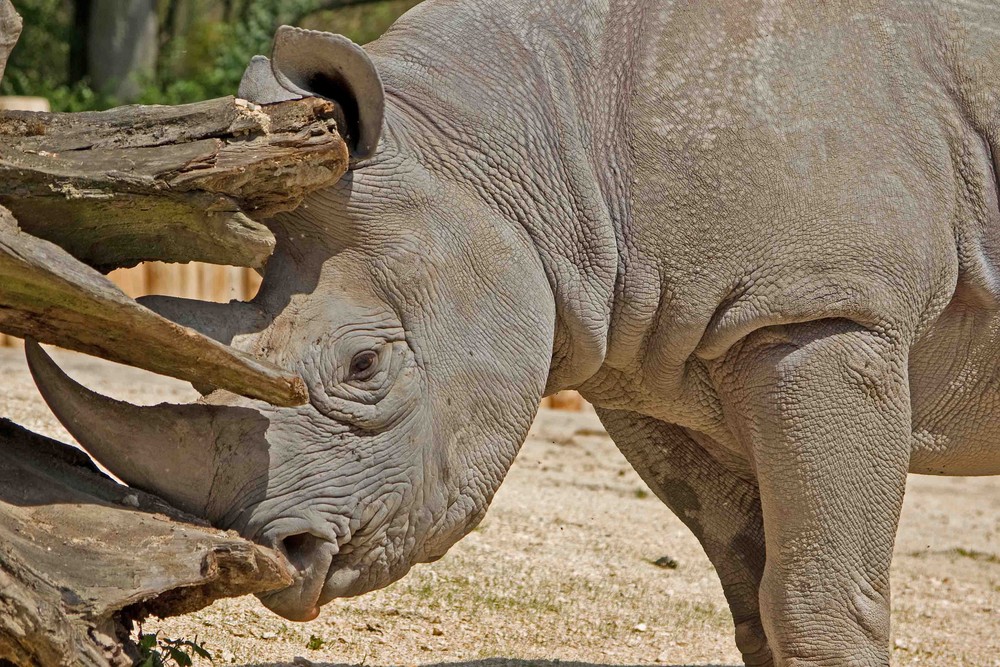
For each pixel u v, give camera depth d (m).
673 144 11.71
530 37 11.77
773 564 12.16
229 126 9.90
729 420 12.49
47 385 9.98
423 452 10.89
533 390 11.32
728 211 11.71
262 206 10.18
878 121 11.95
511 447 11.33
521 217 11.41
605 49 11.93
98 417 9.96
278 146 9.91
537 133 11.54
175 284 33.66
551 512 24.28
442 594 18.36
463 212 11.08
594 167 11.76
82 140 9.87
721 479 14.38
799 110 11.81
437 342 10.88
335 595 10.79
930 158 12.05
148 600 9.81
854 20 12.13
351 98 10.59
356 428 10.60
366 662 15.29
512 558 20.83
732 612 14.61
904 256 11.85
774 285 11.75
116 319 9.45
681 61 11.81
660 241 11.78
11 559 9.12
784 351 11.88
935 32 12.29
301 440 10.38
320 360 10.44
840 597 11.99
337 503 10.50
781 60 11.89
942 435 13.23
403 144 11.02
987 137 12.34
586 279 11.70
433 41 11.57
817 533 11.93
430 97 11.29
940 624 19.84
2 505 9.48
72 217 9.85
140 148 9.85
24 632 8.98
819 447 11.83
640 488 26.98
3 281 9.36
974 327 12.67
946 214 12.10
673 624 18.34
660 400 12.73
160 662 10.62
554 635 17.25
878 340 11.86
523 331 11.23
